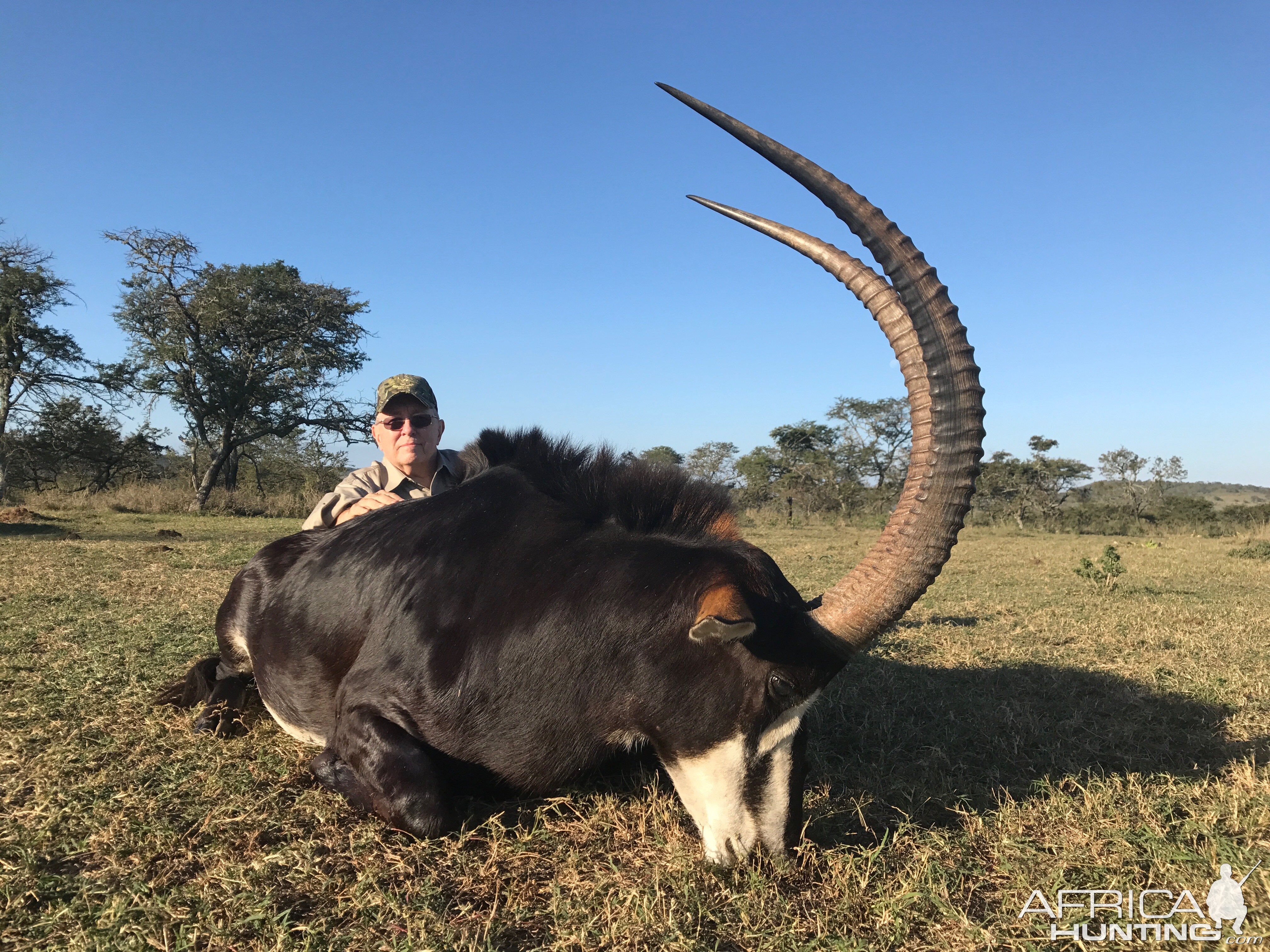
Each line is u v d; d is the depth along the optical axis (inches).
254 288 1379.2
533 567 124.8
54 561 420.2
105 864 110.0
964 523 100.0
